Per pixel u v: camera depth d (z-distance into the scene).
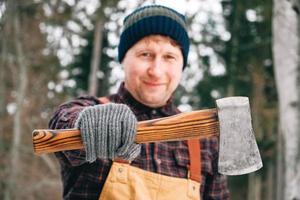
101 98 2.37
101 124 1.66
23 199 13.38
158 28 2.23
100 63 18.53
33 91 15.09
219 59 19.06
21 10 15.20
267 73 18.23
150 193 2.18
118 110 1.69
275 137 17.92
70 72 18.45
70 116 1.94
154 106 2.34
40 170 13.67
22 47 15.05
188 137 1.86
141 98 2.29
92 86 15.92
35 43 15.34
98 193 2.17
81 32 16.20
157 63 2.23
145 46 2.24
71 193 2.20
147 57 2.26
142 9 2.29
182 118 1.86
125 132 1.67
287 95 5.36
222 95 19.38
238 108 1.87
